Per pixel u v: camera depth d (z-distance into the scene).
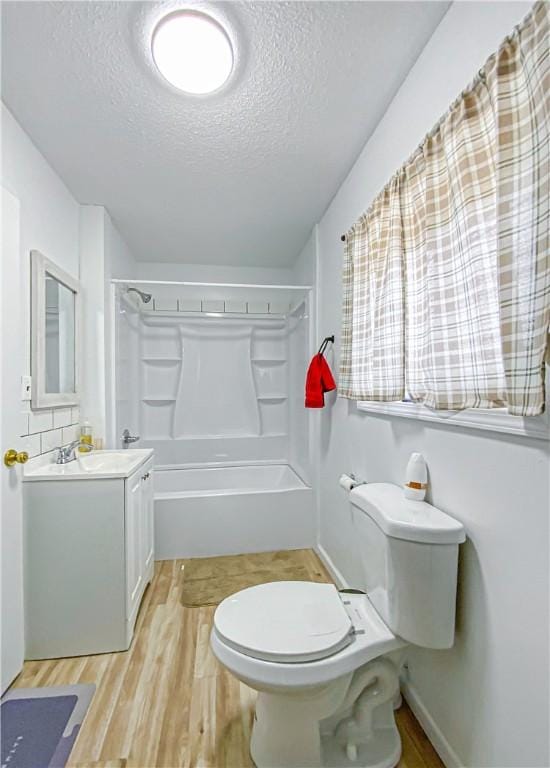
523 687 0.85
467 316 1.01
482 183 0.95
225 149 1.80
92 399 2.38
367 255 1.68
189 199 2.30
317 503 2.67
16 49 1.24
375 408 1.65
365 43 1.23
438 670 1.18
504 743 0.91
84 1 1.09
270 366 3.75
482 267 0.95
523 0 0.85
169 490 3.31
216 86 1.37
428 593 1.05
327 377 2.18
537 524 0.82
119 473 1.67
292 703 1.11
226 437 3.61
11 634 1.48
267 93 1.43
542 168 0.75
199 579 2.27
